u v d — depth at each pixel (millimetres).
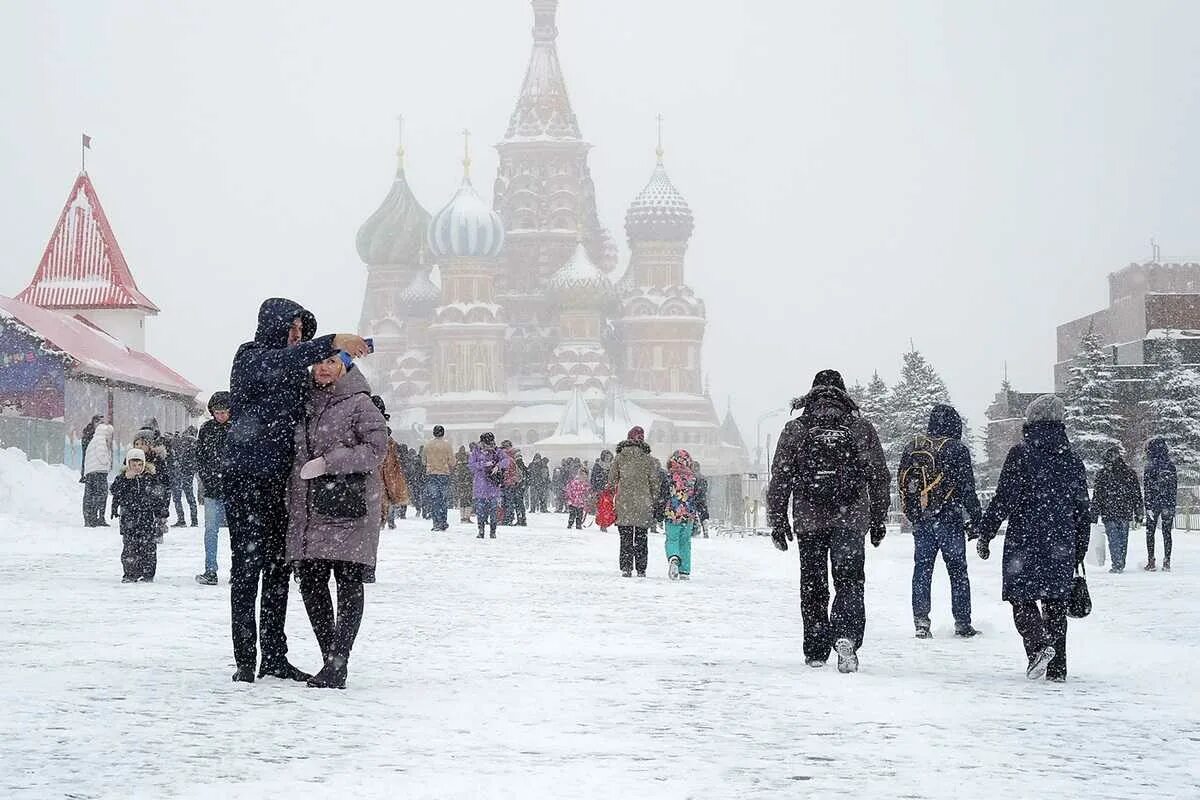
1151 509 44000
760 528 65625
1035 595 18391
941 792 11328
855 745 13359
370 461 16328
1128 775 12086
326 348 16375
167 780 11414
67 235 122062
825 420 19141
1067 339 157750
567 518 92500
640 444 38219
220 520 31812
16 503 58656
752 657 20391
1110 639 23734
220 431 31688
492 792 11188
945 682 17906
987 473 134500
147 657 18969
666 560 46000
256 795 10945
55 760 12078
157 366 102562
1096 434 122062
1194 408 119938
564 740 13469
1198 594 33625
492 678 17703
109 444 55656
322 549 16344
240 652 16672
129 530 32125
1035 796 11227
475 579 35625
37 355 78125
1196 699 16547
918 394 146250
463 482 73125
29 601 27469
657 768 12203
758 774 11984
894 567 42438
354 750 12820
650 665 19219
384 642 21766
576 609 28016
